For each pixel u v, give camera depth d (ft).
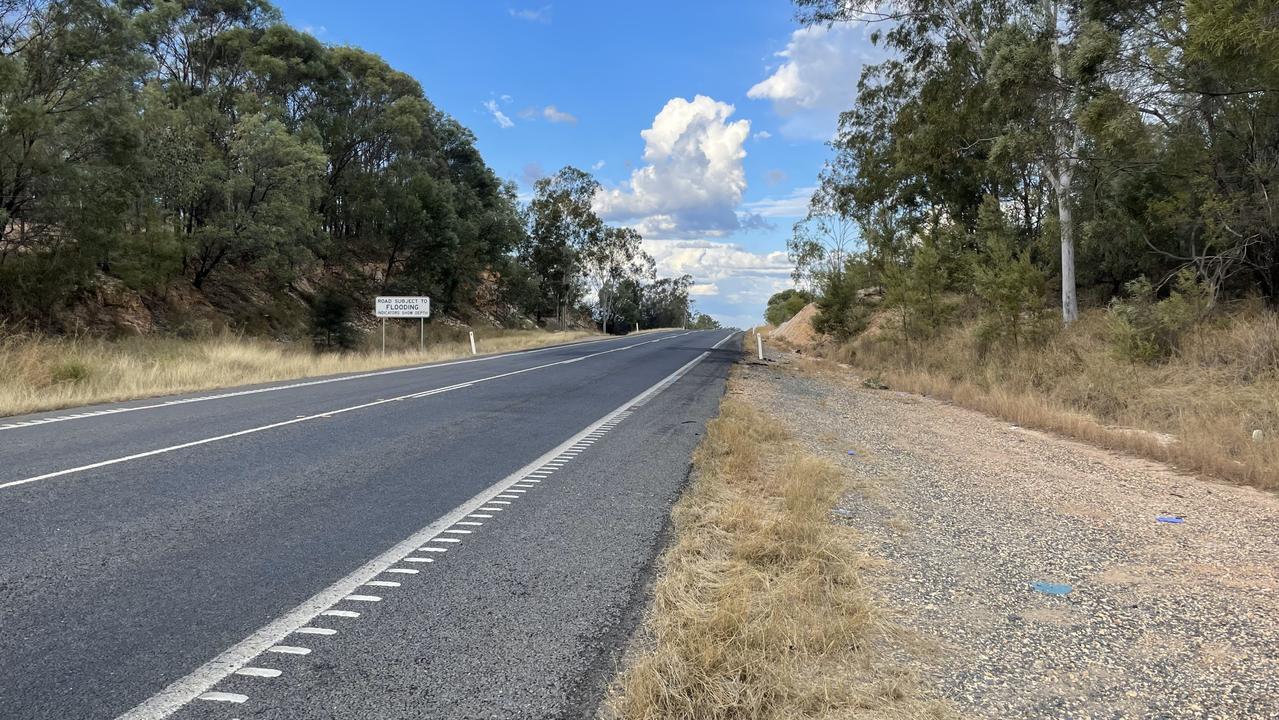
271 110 121.08
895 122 87.76
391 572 12.88
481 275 222.07
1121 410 41.86
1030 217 92.38
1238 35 31.55
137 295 93.09
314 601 11.47
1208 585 13.93
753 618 10.61
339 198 159.53
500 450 25.00
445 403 37.86
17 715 7.96
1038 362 53.98
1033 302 60.59
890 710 8.56
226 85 124.67
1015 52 53.42
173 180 86.02
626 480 20.66
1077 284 80.89
